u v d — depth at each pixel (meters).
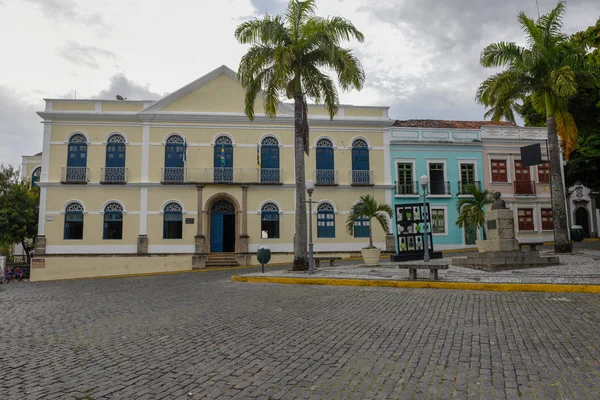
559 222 16.92
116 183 22.56
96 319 7.45
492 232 13.72
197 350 5.14
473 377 4.01
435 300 8.28
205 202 22.97
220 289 11.38
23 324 7.18
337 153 24.22
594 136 22.52
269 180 23.38
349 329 6.04
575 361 4.39
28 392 3.85
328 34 14.89
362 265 16.70
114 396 3.72
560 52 16.92
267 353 4.95
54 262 21.86
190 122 23.44
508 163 26.36
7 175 28.78
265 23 14.89
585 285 8.77
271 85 15.99
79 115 22.86
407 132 25.48
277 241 23.14
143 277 18.38
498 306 7.45
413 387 3.80
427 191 25.09
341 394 3.68
